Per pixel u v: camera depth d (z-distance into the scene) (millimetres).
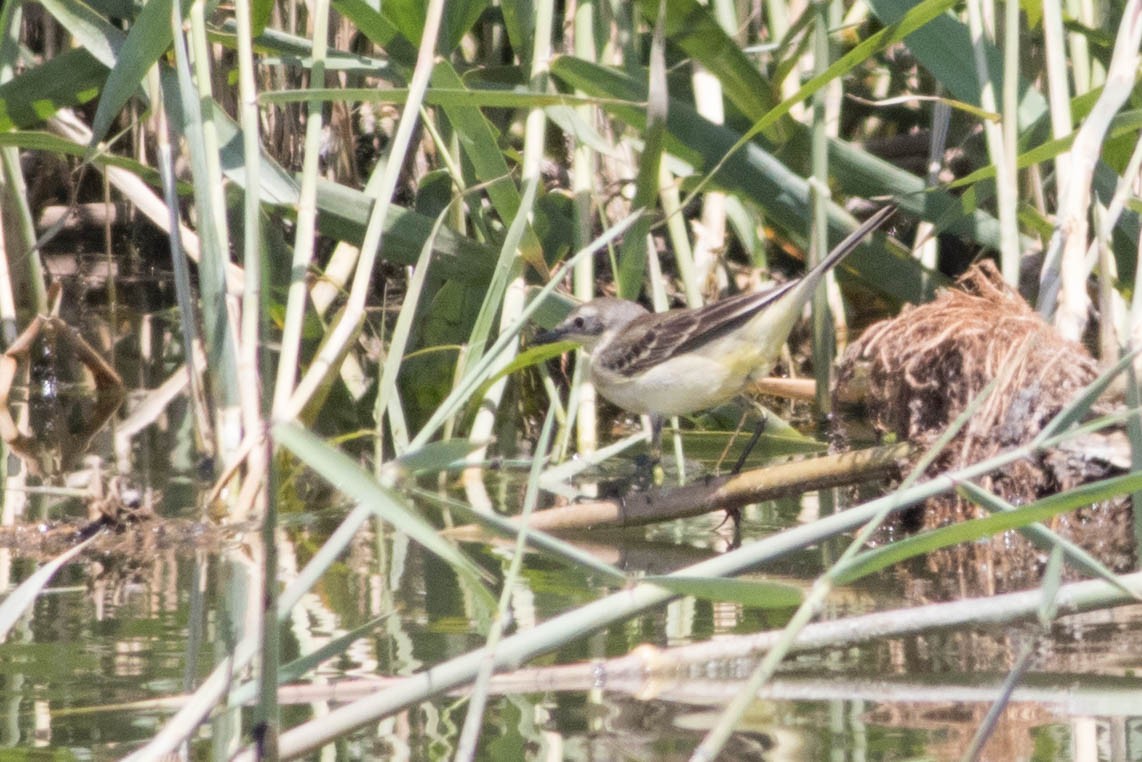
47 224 17594
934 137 12844
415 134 15094
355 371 14578
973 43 11477
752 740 5871
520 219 10281
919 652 7141
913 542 5426
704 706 6355
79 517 10398
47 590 8539
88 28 11211
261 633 5180
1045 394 10070
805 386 13414
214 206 9969
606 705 6410
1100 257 8820
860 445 12523
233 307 10258
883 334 11133
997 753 5660
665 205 13250
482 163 11562
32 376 14992
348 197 12328
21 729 6098
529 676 6715
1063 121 10758
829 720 6109
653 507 10328
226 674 5676
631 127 14188
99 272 17812
